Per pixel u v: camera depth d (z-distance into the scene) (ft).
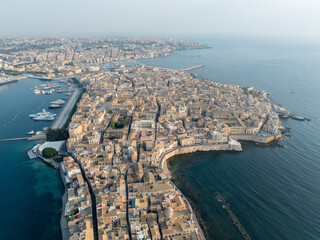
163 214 621.72
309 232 630.74
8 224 653.30
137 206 642.63
